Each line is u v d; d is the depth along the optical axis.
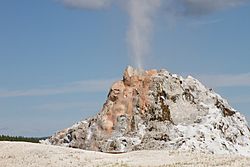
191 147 83.00
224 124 94.19
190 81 103.81
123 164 52.69
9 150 61.84
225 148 85.94
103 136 96.12
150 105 98.00
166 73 102.56
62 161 56.41
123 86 104.31
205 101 98.88
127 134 94.56
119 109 100.06
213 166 47.06
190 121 93.50
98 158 58.28
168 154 58.81
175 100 97.88
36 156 58.84
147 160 55.47
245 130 97.25
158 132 90.44
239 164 47.34
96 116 102.62
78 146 97.62
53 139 104.38
